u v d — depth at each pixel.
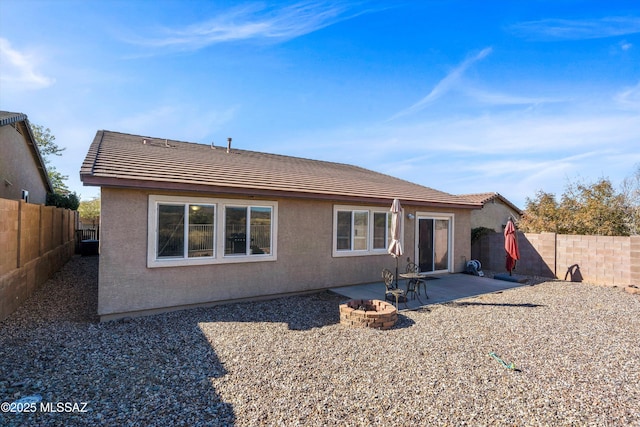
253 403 3.87
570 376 4.66
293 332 6.55
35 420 3.49
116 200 7.21
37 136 31.27
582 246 13.06
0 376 4.50
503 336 6.38
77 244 20.80
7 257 7.59
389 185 14.16
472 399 3.99
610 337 6.38
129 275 7.37
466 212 14.81
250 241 9.06
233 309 8.27
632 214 14.45
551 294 10.42
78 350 5.49
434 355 5.39
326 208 10.50
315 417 3.59
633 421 3.54
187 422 3.48
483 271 15.54
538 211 16.81
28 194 16.78
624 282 11.97
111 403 3.85
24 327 6.70
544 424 3.48
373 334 6.44
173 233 7.91
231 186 8.22
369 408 3.77
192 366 4.90
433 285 11.57
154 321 7.18
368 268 11.54
